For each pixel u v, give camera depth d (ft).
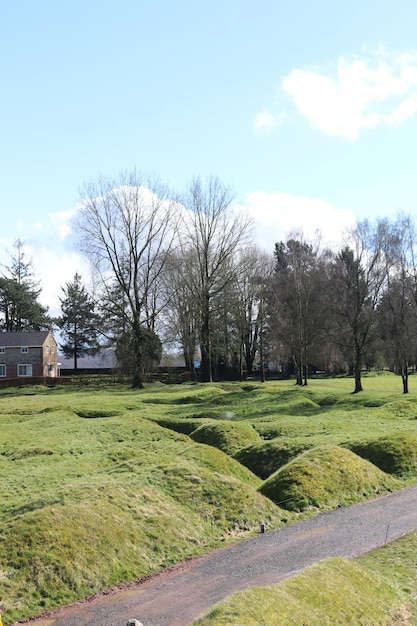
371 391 162.20
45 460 76.02
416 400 127.95
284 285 236.22
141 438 90.68
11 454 81.51
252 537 47.60
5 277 328.49
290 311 222.07
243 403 140.87
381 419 103.96
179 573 40.11
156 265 227.20
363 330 158.30
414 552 42.11
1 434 95.55
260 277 252.21
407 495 60.03
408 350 152.05
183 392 171.12
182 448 78.13
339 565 36.58
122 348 214.69
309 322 197.06
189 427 103.40
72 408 131.64
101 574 39.22
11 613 34.22
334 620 30.48
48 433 96.17
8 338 284.41
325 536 46.88
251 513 52.08
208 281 211.20
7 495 56.80
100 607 35.06
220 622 27.86
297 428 94.79
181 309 228.63
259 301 249.96
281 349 227.20
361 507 55.93
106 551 41.47
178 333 231.71
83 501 48.06
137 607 34.71
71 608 35.17
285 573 38.93
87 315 308.19
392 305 151.74
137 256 210.79
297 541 45.85
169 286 229.25
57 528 42.14
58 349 340.39
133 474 58.34
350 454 67.46
